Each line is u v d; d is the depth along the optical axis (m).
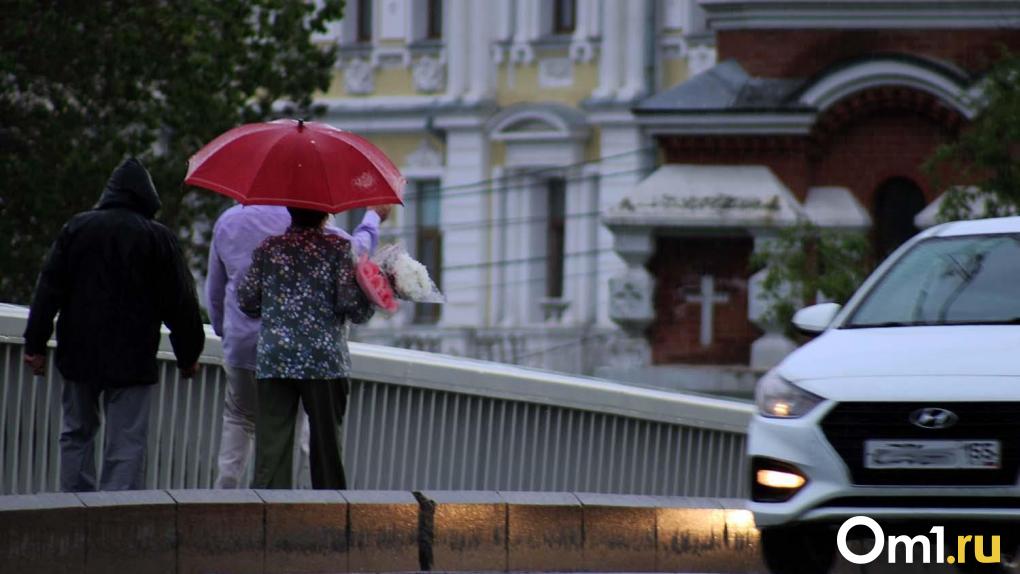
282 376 29.97
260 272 30.36
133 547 25.11
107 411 30.72
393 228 137.38
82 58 59.47
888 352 27.44
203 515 25.78
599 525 28.55
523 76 133.00
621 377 98.00
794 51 95.25
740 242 96.44
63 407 30.59
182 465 34.34
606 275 130.88
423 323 136.88
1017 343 27.20
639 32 129.12
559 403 37.62
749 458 27.52
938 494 26.11
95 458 33.53
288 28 66.19
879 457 26.36
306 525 26.56
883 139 94.88
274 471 30.14
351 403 35.22
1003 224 30.72
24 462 32.34
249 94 64.81
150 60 60.69
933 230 31.22
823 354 27.89
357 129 136.50
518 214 134.38
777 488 26.94
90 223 30.38
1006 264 29.75
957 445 26.06
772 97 94.12
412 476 35.91
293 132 31.06
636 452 39.25
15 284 59.94
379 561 27.03
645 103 95.06
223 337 32.00
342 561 26.77
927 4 93.75
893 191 95.50
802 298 77.56
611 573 28.59
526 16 132.88
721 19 96.06
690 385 96.31
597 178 131.38
